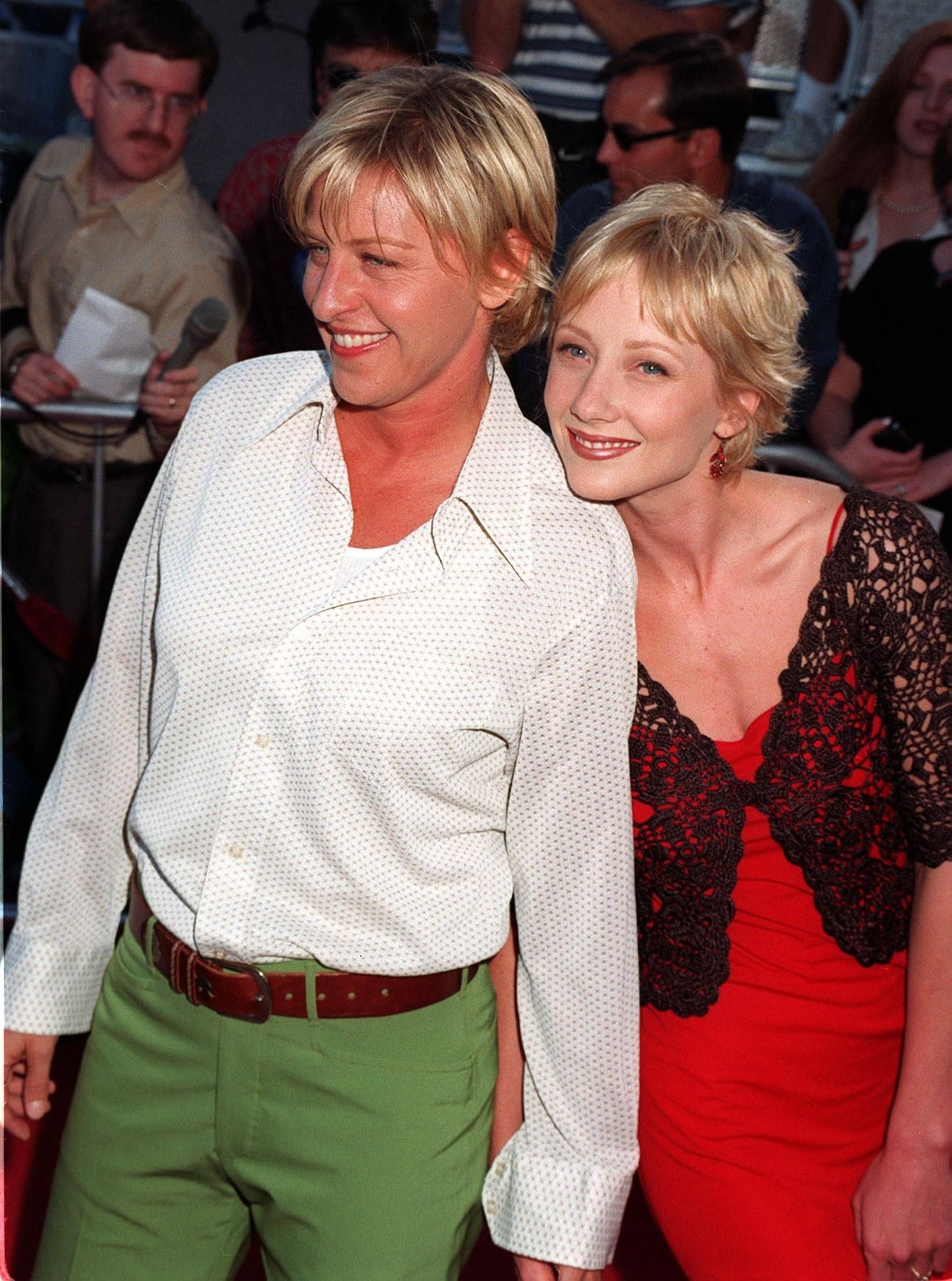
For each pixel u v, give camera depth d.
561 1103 1.54
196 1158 1.49
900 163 2.94
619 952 1.51
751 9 2.79
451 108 1.27
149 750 1.51
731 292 1.43
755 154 2.94
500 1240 1.56
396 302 1.29
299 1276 1.49
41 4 2.71
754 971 1.74
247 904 1.40
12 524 2.97
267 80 2.78
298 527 1.40
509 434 1.43
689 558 1.68
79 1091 1.57
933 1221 1.67
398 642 1.35
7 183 2.83
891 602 1.66
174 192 2.80
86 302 2.82
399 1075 1.44
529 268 1.37
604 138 2.83
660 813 1.69
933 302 3.01
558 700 1.41
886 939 1.74
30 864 1.58
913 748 1.67
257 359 1.53
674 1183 1.71
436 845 1.41
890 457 3.12
